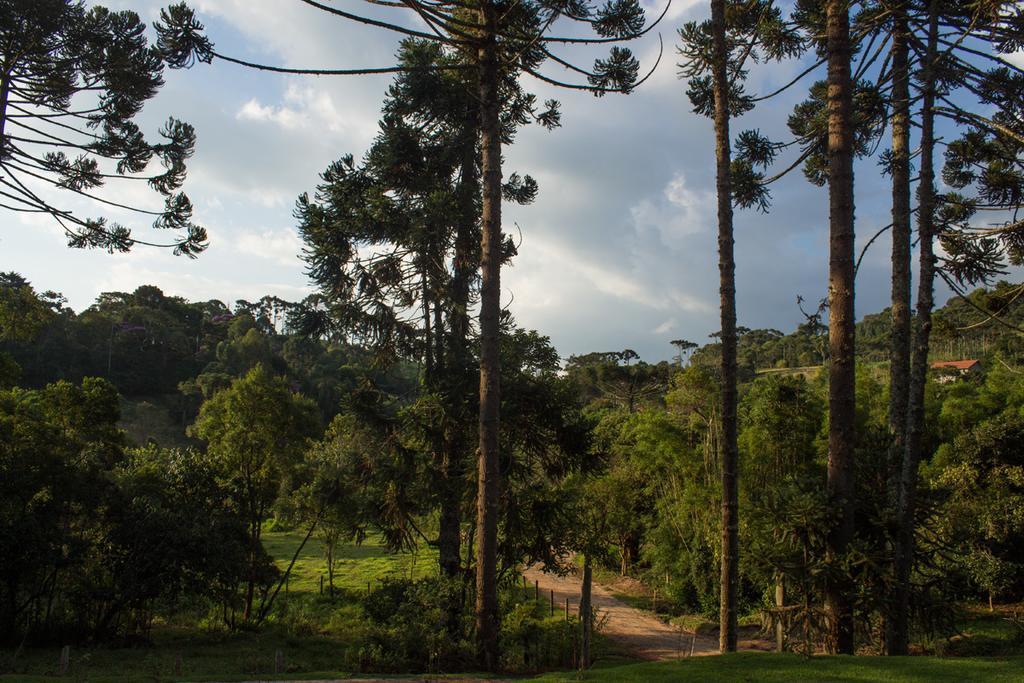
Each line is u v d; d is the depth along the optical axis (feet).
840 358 30.53
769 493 29.43
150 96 46.75
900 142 40.09
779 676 23.39
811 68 36.96
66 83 44.45
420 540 119.14
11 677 29.55
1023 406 71.51
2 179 38.52
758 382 98.48
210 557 60.34
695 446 87.25
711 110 43.65
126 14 45.37
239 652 53.88
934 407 82.89
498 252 43.98
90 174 47.39
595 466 58.75
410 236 54.08
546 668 46.16
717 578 75.05
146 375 238.07
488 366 42.65
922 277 35.63
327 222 57.00
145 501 61.36
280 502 79.66
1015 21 32.35
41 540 52.06
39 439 54.70
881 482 33.06
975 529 63.77
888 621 30.66
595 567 106.63
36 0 39.34
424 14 38.01
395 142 56.59
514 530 51.57
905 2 36.91
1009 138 38.22
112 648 55.83
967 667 23.53
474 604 47.83
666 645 62.85
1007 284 40.63
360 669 41.04
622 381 160.86
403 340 60.39
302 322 57.93
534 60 49.96
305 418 80.69
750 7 38.83
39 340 206.49
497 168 44.57
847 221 31.30
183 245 50.39
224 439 76.23
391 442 55.67
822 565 27.30
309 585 94.73
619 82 47.19
